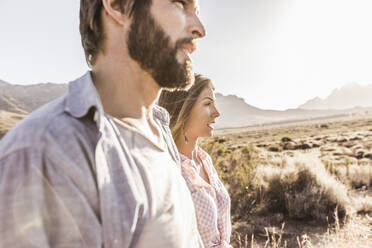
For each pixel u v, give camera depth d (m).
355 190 7.26
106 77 0.78
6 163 0.48
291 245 4.25
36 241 0.47
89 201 0.54
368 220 4.75
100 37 0.78
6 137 0.53
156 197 0.69
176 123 1.84
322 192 5.66
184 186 0.91
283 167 7.40
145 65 0.76
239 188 6.11
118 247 0.56
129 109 0.79
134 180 0.63
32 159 0.49
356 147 20.12
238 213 5.49
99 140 0.57
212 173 1.98
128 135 0.71
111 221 0.55
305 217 5.26
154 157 0.76
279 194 5.88
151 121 0.98
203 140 6.93
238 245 4.37
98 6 0.78
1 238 0.46
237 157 7.21
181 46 0.78
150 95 0.85
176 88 0.85
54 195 0.50
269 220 5.24
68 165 0.52
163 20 0.75
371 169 8.46
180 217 0.78
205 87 1.86
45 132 0.52
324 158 15.77
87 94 0.63
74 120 0.58
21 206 0.47
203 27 0.80
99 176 0.55
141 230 0.62
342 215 5.27
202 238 1.52
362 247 3.34
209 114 1.85
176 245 0.73
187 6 0.79
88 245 0.51
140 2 0.74
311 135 50.00
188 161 1.62
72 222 0.50
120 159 0.61
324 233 4.48
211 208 1.54
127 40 0.75
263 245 4.30
